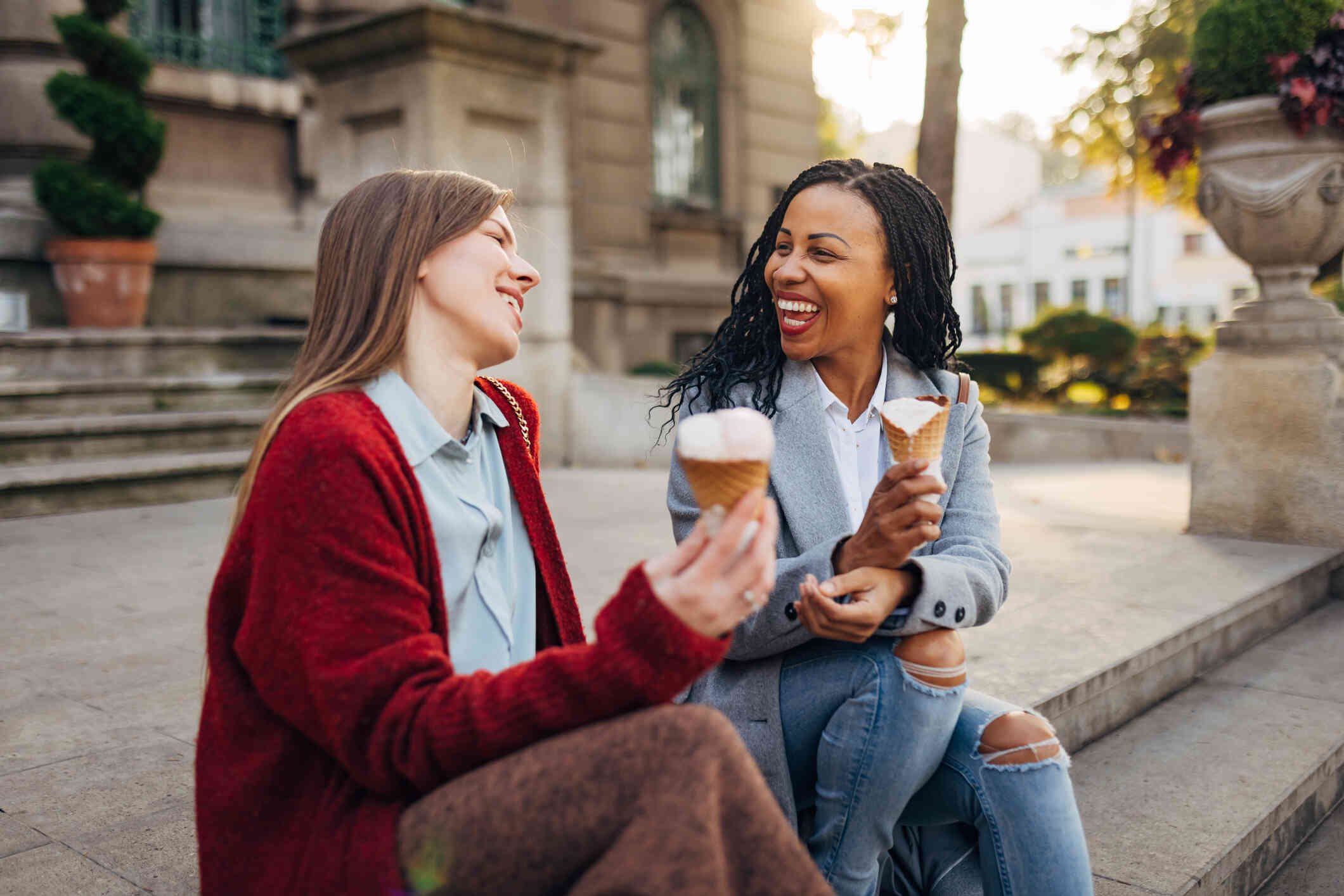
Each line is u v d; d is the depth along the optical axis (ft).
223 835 3.92
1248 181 14.53
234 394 24.35
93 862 6.25
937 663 4.89
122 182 25.48
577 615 5.03
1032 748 4.96
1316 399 14.33
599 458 25.50
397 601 3.70
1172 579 12.46
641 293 40.22
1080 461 28.71
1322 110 13.74
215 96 31.32
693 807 3.34
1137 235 151.53
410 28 22.20
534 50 24.02
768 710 5.25
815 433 5.67
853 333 5.65
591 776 3.43
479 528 4.42
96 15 25.31
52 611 12.07
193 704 9.05
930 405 4.62
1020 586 12.19
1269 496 14.75
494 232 4.60
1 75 27.32
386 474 3.86
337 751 3.61
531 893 3.50
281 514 3.70
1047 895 4.88
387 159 23.61
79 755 7.94
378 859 3.52
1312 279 15.48
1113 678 9.14
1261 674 10.85
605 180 40.32
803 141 49.75
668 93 43.45
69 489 18.93
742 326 6.01
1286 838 8.03
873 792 4.94
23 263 25.07
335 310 4.38
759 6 47.03
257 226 31.81
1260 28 14.20
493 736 3.48
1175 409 39.63
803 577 5.00
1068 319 45.24
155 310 27.71
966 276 169.48
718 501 3.46
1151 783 8.21
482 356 4.55
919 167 22.36
